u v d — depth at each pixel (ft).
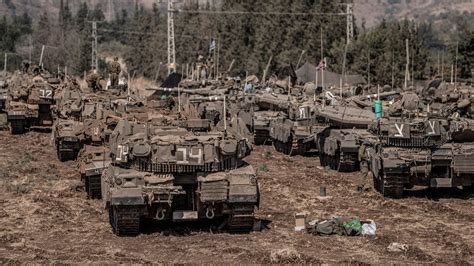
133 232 148.56
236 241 144.15
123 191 142.41
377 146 199.00
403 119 193.77
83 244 142.20
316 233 150.10
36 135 334.65
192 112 212.23
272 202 186.09
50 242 143.84
